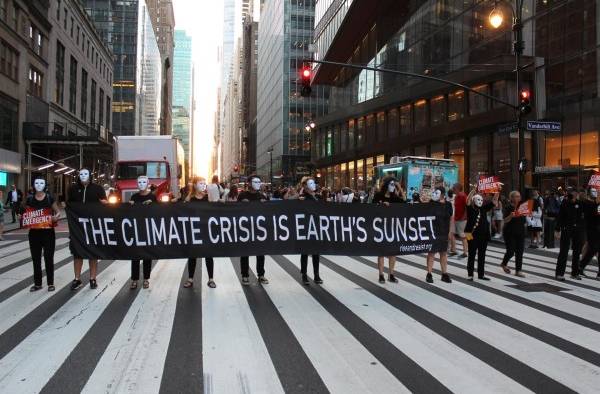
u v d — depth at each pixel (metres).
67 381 4.63
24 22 37.12
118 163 21.95
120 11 93.00
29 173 37.16
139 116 98.62
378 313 7.25
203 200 8.97
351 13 44.97
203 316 6.95
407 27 40.09
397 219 9.45
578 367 5.12
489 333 6.30
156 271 10.72
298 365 5.11
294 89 88.88
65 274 10.20
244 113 172.00
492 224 19.23
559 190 20.59
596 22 22.42
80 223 8.52
